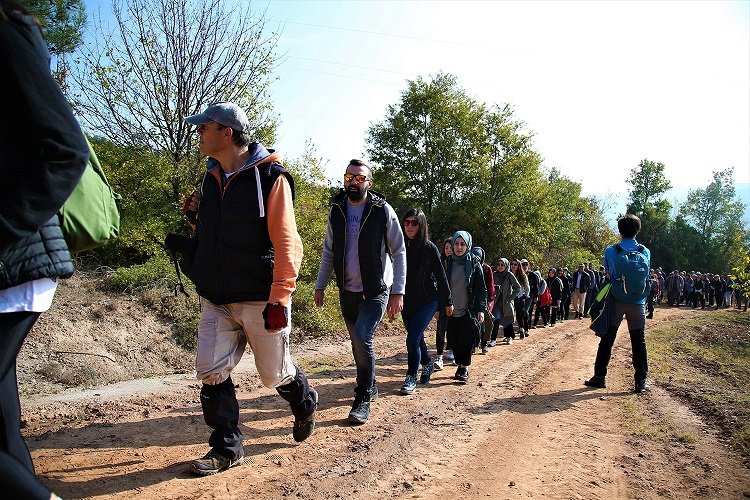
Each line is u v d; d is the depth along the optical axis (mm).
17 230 1691
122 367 7316
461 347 7094
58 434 4203
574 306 21797
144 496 3100
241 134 3396
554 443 4625
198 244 3533
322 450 4109
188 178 11125
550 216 34125
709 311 30188
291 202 3457
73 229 2053
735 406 5895
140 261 11398
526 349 11109
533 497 3492
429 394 6285
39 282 1865
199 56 11367
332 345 10516
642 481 3846
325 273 5465
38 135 1718
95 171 2236
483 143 32656
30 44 1750
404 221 6340
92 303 8359
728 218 65562
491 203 32188
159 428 4441
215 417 3531
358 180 5008
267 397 5730
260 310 3434
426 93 31891
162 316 8875
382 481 3604
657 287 34781
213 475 3484
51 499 1749
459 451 4297
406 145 32375
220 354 3469
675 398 6414
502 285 12031
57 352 6930
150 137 11516
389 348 10461
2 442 1878
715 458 4344
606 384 7172
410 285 6367
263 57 11742
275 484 3414
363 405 4953
